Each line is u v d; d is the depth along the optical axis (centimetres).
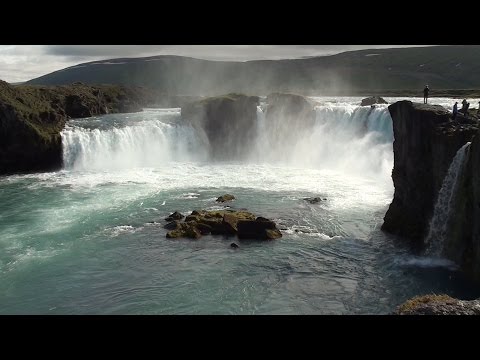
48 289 2677
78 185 5131
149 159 6694
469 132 2898
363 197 4466
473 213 2680
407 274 2809
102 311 2409
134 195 4644
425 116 3250
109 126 6744
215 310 2402
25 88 8112
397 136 3641
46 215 4003
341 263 2994
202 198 4506
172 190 4841
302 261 3031
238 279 2786
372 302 2477
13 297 2584
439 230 3066
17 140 6016
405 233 3356
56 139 6131
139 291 2641
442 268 2864
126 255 3145
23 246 3303
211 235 3491
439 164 3080
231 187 4950
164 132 6788
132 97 10938
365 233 3512
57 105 8075
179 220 3778
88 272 2894
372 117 5925
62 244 3341
